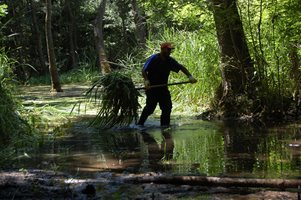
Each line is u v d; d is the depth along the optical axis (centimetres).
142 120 1040
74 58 3509
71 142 852
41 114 1152
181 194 517
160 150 761
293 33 1085
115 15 3625
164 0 1180
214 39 1333
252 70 1130
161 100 1028
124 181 572
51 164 678
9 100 910
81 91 1906
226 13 1065
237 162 659
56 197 520
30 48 3550
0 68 949
